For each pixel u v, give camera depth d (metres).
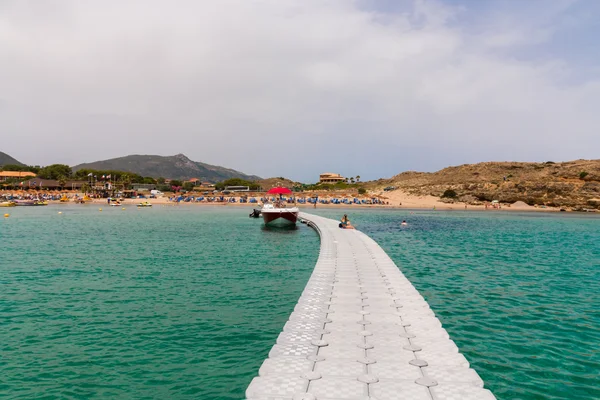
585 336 12.10
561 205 124.31
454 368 7.84
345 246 28.08
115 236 40.19
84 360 10.41
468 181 173.12
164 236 40.41
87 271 21.84
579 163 163.12
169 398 8.57
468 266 24.23
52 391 8.85
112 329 12.65
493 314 14.26
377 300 13.20
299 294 17.08
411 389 6.92
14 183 175.25
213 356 10.69
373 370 7.72
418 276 21.02
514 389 8.84
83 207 111.44
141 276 20.58
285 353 8.59
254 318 13.78
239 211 96.44
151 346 11.32
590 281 19.97
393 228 54.88
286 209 49.78
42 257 26.58
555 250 32.41
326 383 7.14
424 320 11.00
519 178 157.50
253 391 6.80
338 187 198.38
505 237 43.25
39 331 12.45
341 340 9.41
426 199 143.25
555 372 9.68
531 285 18.97
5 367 9.99
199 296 16.64
